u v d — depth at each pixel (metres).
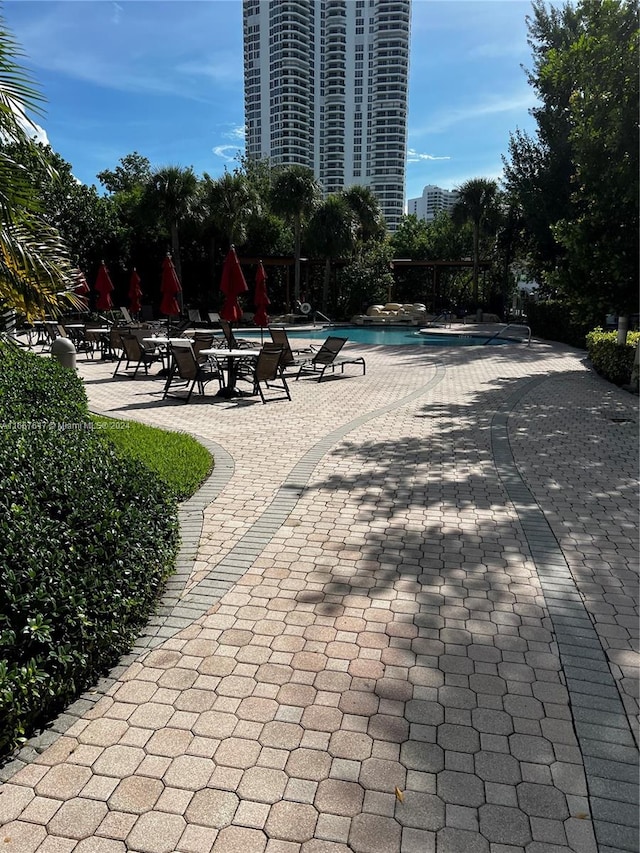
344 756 2.26
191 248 33.03
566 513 4.76
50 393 6.09
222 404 9.53
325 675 2.73
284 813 2.01
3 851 1.85
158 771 2.18
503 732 2.38
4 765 2.20
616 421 8.20
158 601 3.38
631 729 2.40
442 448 6.76
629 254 10.15
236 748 2.29
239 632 3.07
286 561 3.89
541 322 22.69
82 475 3.48
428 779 2.15
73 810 2.01
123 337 12.69
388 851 1.87
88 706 2.52
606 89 9.86
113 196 37.53
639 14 9.73
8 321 6.20
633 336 12.12
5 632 2.21
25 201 4.93
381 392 10.70
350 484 5.48
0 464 3.37
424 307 32.09
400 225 51.22
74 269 5.83
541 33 22.55
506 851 1.87
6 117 4.50
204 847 1.88
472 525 4.51
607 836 1.92
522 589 3.53
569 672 2.76
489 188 31.83
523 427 7.83
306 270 35.94
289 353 12.83
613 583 3.61
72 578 2.61
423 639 3.02
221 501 5.03
